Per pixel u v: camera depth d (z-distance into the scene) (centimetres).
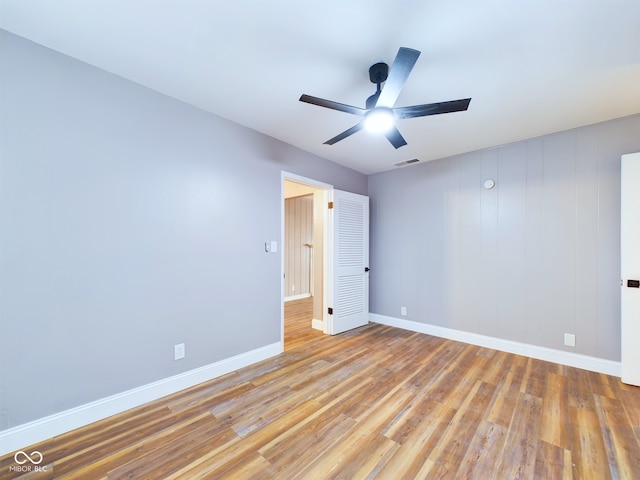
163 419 187
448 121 255
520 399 211
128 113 199
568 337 272
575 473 143
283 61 179
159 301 214
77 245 177
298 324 417
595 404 204
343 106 171
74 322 176
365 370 261
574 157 271
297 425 181
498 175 317
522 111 237
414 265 389
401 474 143
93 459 151
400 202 406
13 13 141
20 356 158
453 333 349
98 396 185
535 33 151
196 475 142
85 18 145
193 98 224
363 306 410
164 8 138
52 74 169
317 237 398
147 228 208
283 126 273
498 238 316
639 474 142
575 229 270
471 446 162
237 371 260
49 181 167
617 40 155
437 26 147
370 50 167
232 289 262
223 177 255
